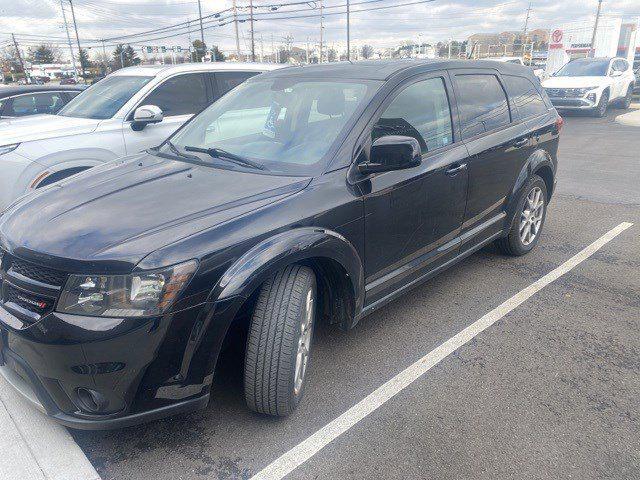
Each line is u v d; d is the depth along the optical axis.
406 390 3.00
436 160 3.49
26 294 2.33
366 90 3.27
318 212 2.72
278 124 3.37
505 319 3.81
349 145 3.01
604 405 2.87
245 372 2.56
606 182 8.02
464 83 3.96
